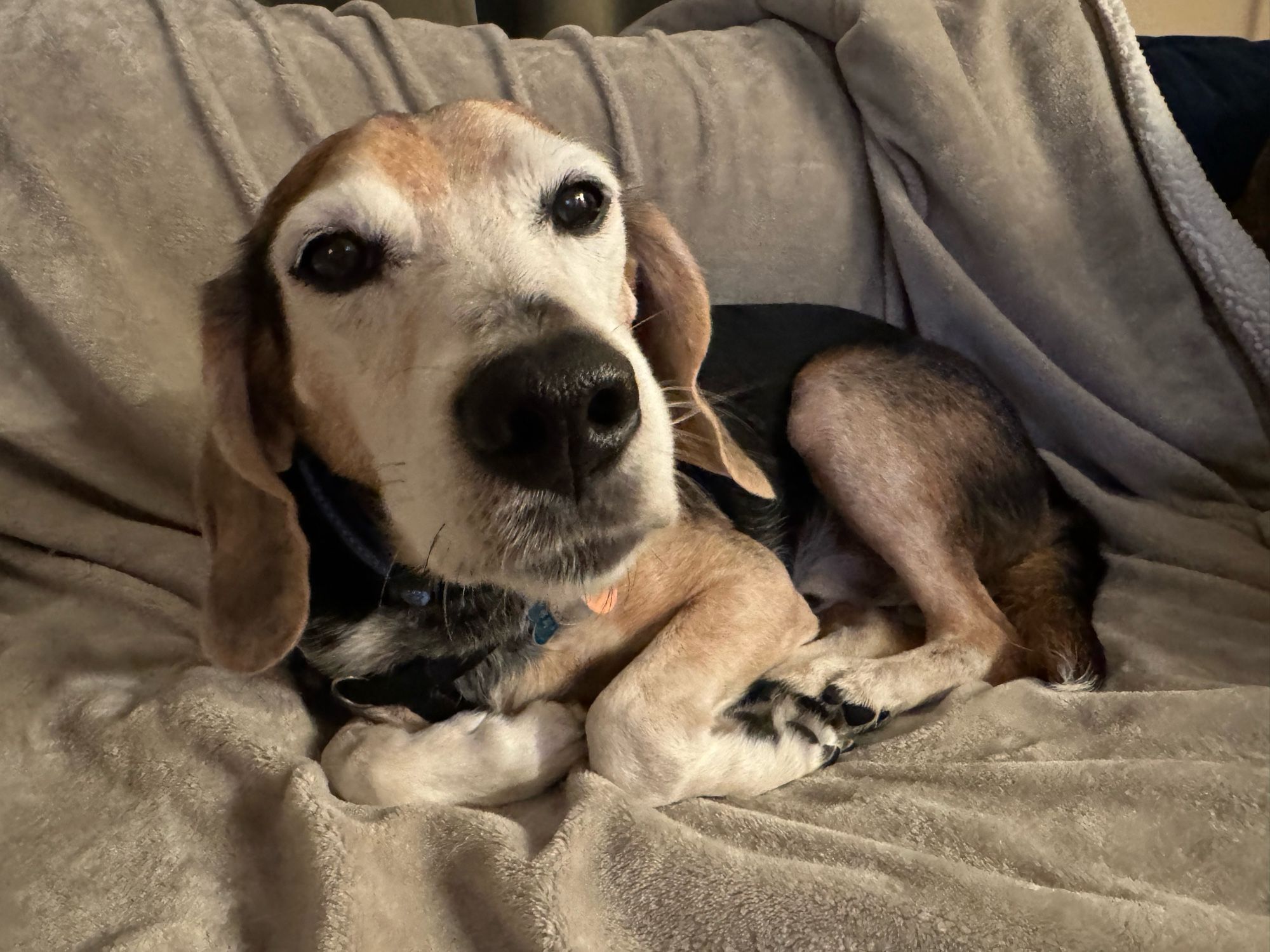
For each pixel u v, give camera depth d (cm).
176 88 37
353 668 30
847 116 44
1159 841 25
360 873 23
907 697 32
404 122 26
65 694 30
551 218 26
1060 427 45
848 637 36
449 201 25
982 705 31
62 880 24
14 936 23
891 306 46
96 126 36
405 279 24
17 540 38
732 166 43
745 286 45
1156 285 43
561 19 57
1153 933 22
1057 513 41
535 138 26
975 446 38
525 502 21
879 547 37
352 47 40
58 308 36
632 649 32
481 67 41
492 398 20
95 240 36
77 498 40
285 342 27
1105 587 39
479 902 24
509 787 28
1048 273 43
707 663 29
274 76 38
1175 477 43
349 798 27
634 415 21
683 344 31
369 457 25
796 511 39
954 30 43
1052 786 27
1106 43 43
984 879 23
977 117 42
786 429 38
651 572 32
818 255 45
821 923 23
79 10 36
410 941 23
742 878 23
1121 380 43
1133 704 30
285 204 27
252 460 27
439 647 29
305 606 28
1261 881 24
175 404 38
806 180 44
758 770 28
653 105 42
